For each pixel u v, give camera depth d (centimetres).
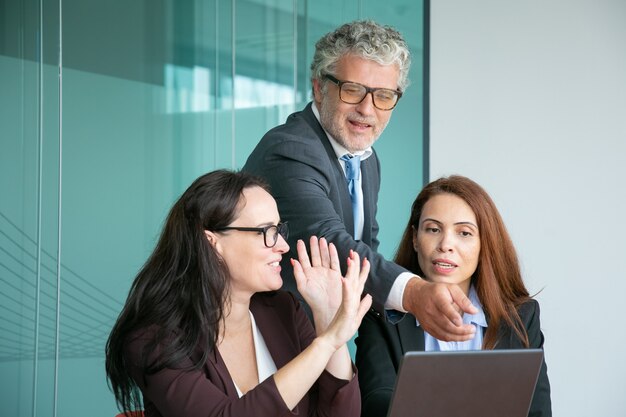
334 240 270
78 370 446
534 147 643
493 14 637
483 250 294
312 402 237
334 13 550
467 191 292
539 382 291
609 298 654
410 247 304
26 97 434
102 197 453
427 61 596
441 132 617
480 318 295
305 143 291
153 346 218
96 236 451
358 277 217
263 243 227
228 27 499
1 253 426
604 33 654
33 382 433
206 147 490
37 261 434
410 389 183
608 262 654
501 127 636
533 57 645
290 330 248
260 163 295
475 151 630
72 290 443
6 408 427
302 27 535
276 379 209
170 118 476
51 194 438
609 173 654
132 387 229
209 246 226
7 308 427
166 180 474
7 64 430
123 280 459
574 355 644
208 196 228
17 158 431
